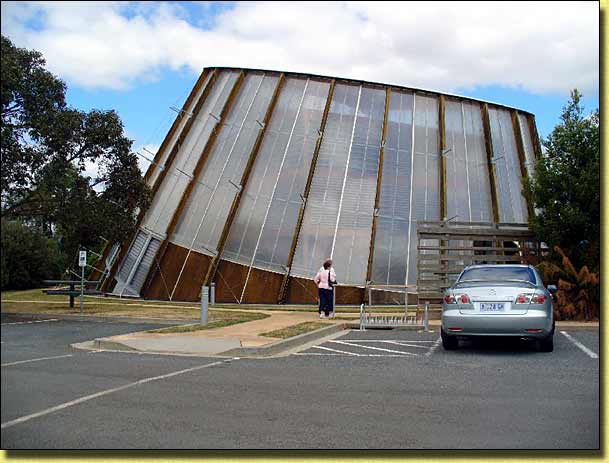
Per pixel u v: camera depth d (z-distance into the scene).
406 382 9.28
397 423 6.95
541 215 18.89
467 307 11.90
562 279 17.92
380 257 29.83
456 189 32.38
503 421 7.01
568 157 18.80
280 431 6.66
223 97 35.19
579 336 14.76
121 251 32.91
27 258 31.08
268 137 32.72
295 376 9.81
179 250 31.44
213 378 9.62
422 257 18.83
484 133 34.44
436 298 18.70
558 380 9.37
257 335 14.60
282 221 30.64
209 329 16.02
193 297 30.22
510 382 9.23
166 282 31.05
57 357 11.75
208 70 37.00
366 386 8.98
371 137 32.69
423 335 15.97
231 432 6.63
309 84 34.12
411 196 31.45
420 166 32.41
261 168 31.98
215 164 33.00
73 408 7.64
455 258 18.86
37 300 27.81
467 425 6.86
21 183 20.52
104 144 23.08
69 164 21.88
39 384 9.07
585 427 6.76
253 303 29.39
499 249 18.83
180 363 11.13
